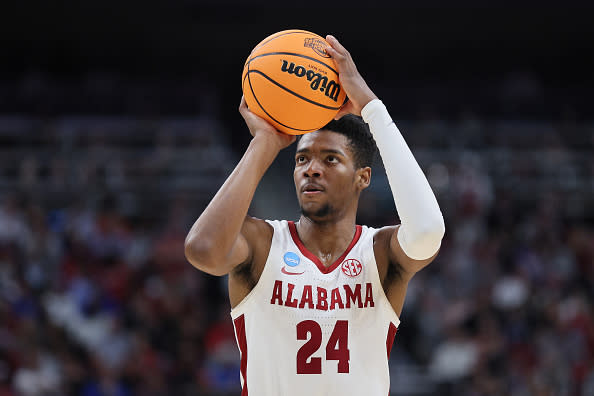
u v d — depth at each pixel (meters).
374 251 5.66
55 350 18.12
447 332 20.44
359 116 5.87
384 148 5.42
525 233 24.45
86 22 35.22
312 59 5.50
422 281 22.11
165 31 35.62
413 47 36.69
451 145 30.78
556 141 30.97
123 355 18.55
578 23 36.25
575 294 21.69
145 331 19.45
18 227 21.16
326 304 5.41
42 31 35.19
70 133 29.78
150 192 25.55
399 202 5.29
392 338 5.63
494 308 21.19
